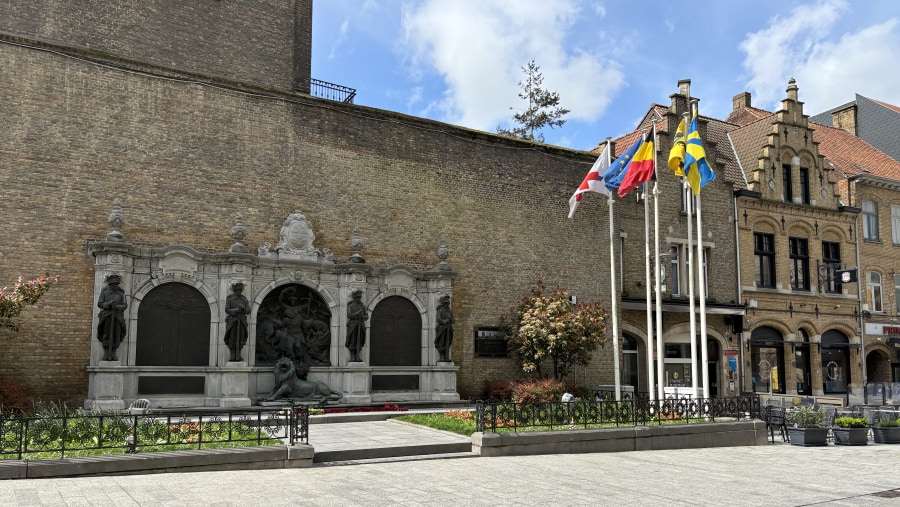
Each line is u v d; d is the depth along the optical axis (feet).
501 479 33.96
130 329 54.03
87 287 53.93
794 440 54.65
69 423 35.37
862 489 34.09
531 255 75.46
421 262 68.85
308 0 78.95
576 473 36.47
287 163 63.00
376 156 67.67
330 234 64.28
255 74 73.05
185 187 58.29
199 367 56.24
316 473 34.58
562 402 47.32
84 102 55.16
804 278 98.37
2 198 51.49
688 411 52.60
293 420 37.78
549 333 68.28
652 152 61.87
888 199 108.17
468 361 70.13
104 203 55.06
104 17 65.10
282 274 60.95
